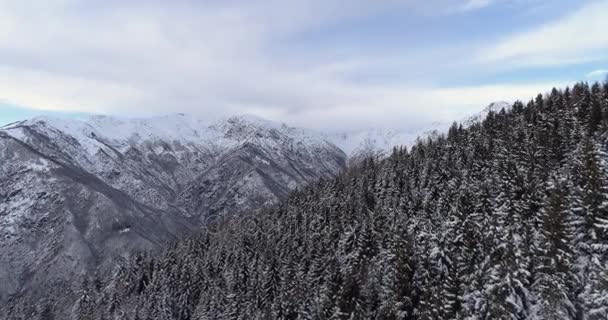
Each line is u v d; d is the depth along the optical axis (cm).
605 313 5262
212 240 14775
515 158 9056
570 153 8369
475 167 9956
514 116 12775
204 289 11444
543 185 7562
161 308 11094
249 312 9200
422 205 9406
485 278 6344
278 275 9588
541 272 5953
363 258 8506
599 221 5984
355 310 7231
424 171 11250
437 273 7088
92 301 13312
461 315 6119
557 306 5534
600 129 8625
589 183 6438
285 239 11856
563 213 6250
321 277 8862
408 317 6856
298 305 8381
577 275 5794
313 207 13225
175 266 12581
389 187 11781
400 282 7106
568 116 10019
